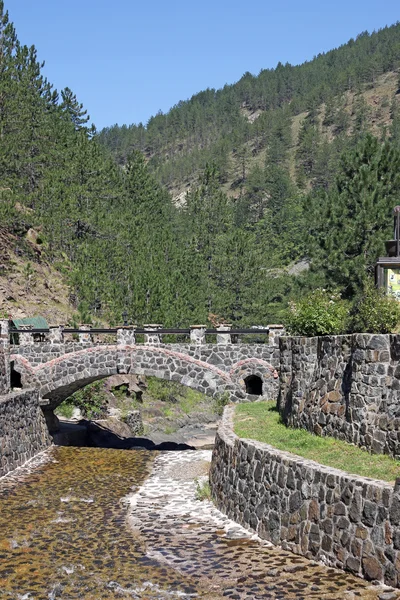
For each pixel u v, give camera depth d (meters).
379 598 10.28
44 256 51.88
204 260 65.94
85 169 59.91
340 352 16.20
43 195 54.41
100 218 56.03
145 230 64.31
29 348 31.48
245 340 57.88
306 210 43.03
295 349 18.91
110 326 46.56
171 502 19.23
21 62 64.12
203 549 14.41
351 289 39.12
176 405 49.16
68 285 50.34
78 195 56.50
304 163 180.00
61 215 53.53
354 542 11.62
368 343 14.45
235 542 14.68
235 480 16.86
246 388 30.00
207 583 12.37
